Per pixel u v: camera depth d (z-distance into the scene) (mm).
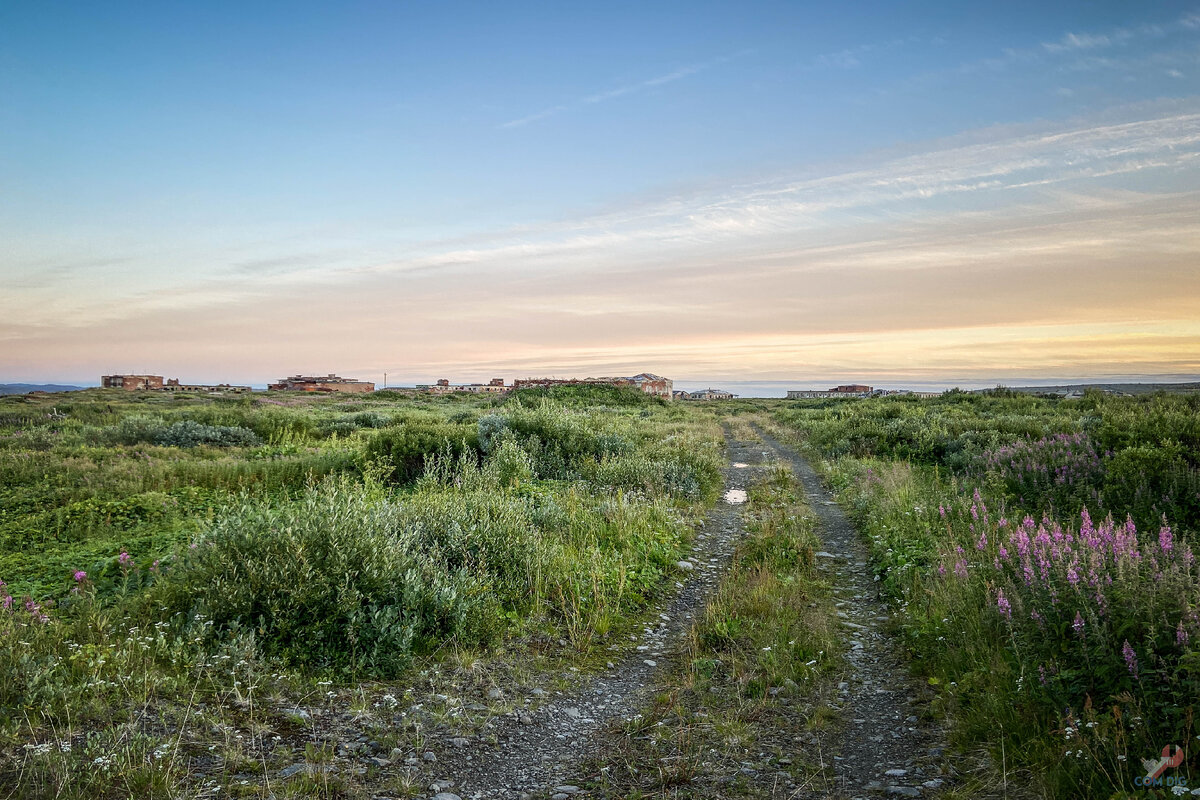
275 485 16000
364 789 4344
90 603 7246
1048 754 4230
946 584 7590
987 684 5410
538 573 8867
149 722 4758
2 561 9523
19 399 61406
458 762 4875
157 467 17047
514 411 21922
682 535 12492
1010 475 12648
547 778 4793
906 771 4680
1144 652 4441
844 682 6359
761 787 4598
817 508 15398
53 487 15117
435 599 7324
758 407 71562
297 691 5656
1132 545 5938
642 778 4770
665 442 24781
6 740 4199
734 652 7152
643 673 6953
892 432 24141
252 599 6555
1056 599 5219
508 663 6789
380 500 11289
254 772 4363
